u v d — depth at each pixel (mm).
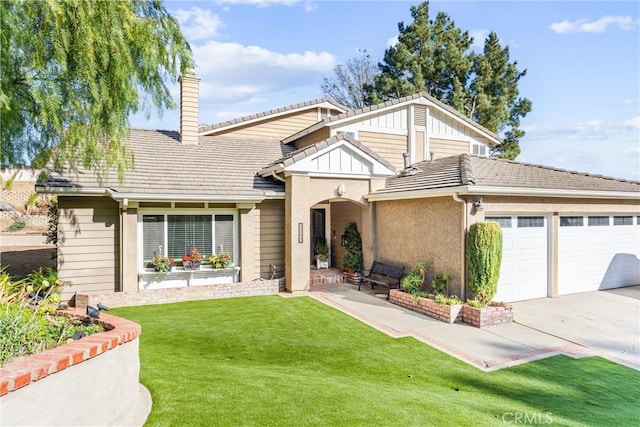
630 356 8352
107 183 11852
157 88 7996
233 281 14047
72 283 11945
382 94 36375
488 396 6375
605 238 14469
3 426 2875
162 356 7535
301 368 7297
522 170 13805
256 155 17250
